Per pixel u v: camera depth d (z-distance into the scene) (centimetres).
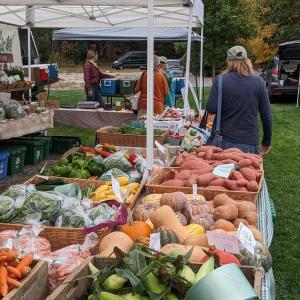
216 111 451
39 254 234
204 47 1686
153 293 168
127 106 1111
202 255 206
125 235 238
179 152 486
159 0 560
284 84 1803
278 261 482
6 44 1011
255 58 2714
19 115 745
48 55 3431
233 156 400
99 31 1302
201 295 155
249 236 223
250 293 153
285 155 961
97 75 1259
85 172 398
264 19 2803
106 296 169
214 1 1658
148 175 378
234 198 330
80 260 226
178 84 1505
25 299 179
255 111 451
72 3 568
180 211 282
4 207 284
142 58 3055
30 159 825
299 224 583
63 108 1143
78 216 278
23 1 598
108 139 595
